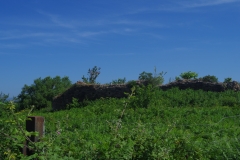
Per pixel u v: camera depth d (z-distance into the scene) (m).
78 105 21.86
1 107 5.88
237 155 7.01
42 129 5.72
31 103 30.83
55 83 32.12
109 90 21.95
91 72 25.92
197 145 7.02
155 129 10.63
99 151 5.45
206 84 21.36
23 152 5.43
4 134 5.25
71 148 5.61
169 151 5.84
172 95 19.19
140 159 5.61
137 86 20.05
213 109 15.42
